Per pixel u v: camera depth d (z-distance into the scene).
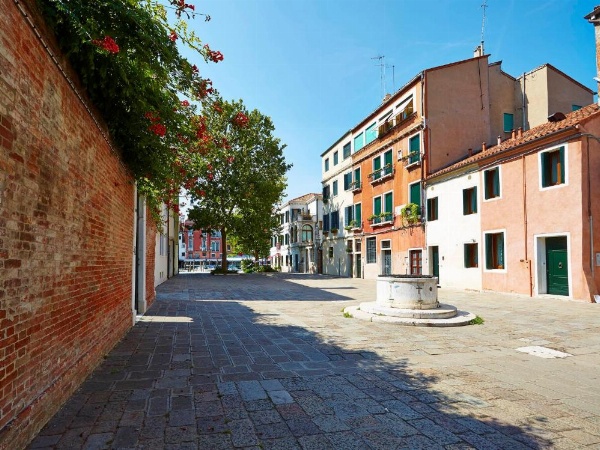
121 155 6.57
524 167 15.93
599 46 14.82
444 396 4.45
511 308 12.25
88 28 3.50
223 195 35.72
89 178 4.88
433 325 8.91
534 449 3.23
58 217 3.85
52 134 3.64
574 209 13.97
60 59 3.71
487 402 4.27
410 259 23.72
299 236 48.72
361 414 3.91
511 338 7.75
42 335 3.51
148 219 11.88
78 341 4.60
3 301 2.77
